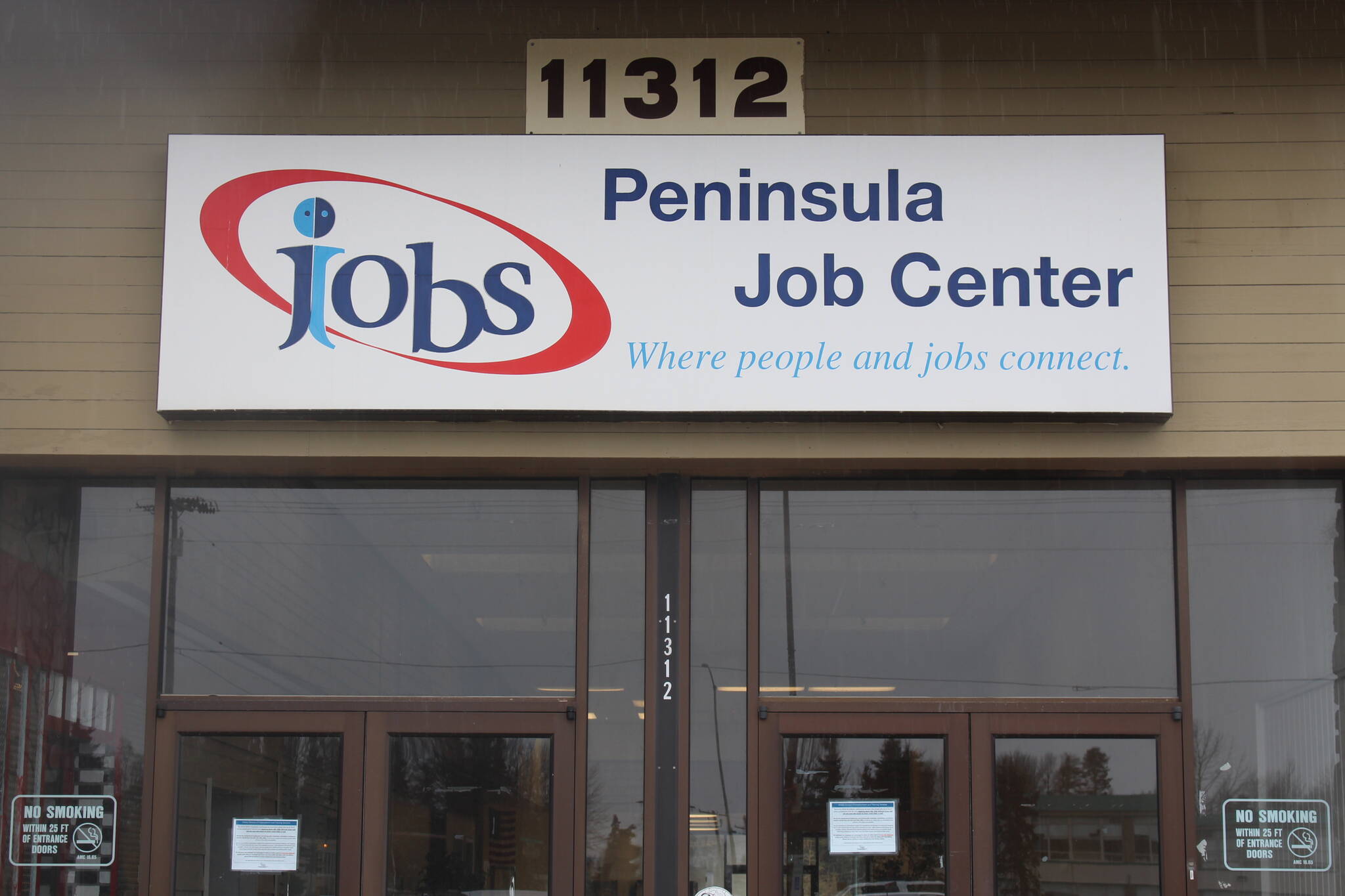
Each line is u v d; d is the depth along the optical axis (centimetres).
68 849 621
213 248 627
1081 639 639
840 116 655
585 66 657
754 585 640
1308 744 631
